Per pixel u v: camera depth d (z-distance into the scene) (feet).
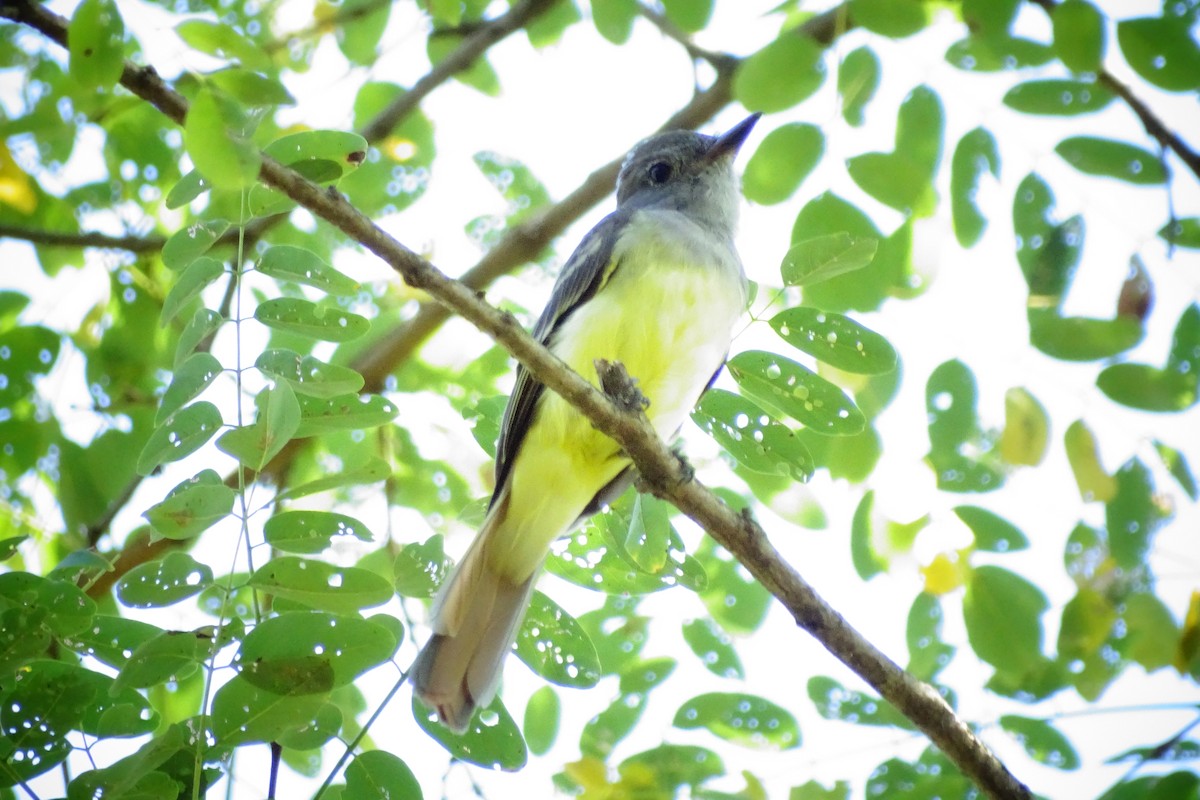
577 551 30.09
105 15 21.11
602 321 31.37
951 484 31.81
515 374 35.04
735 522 25.34
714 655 32.40
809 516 32.37
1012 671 30.89
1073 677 31.30
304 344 36.81
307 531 22.84
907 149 32.32
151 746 21.71
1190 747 28.50
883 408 32.04
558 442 30.30
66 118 35.37
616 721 30.63
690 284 31.63
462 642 27.71
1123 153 32.19
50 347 34.94
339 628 21.90
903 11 31.73
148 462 22.08
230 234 34.71
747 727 29.27
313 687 21.91
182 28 22.95
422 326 36.17
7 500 34.76
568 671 27.37
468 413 29.99
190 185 23.68
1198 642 31.14
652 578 29.22
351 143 24.40
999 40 32.60
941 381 32.14
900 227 31.78
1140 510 31.35
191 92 26.08
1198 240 32.22
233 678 22.00
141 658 21.39
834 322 26.04
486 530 29.71
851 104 31.65
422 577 24.63
